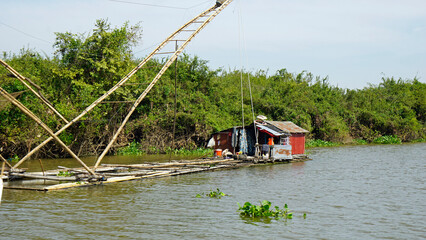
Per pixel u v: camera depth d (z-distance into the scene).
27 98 31.77
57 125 32.81
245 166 29.30
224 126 41.62
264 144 31.75
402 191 19.94
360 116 61.59
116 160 32.91
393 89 76.56
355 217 14.71
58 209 15.38
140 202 16.77
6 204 16.06
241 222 13.81
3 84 30.28
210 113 42.81
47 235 12.20
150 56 24.20
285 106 53.59
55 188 19.22
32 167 27.50
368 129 60.09
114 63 36.41
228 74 64.44
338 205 16.67
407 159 35.66
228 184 21.42
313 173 26.03
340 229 13.16
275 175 24.95
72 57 36.28
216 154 31.88
